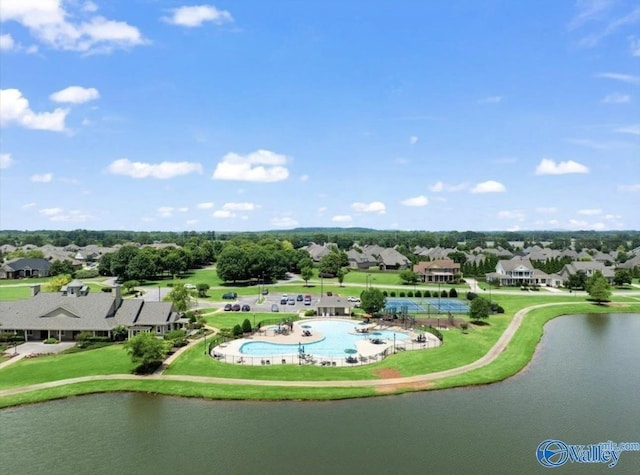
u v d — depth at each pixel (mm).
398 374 62156
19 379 59406
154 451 42094
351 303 111000
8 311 81438
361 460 40531
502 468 39562
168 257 168125
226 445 43188
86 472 38781
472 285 151375
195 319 91062
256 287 144500
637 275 171875
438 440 44344
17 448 42906
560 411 51344
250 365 64500
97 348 73562
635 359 72125
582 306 116562
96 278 172125
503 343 78812
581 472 39062
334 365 65000
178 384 57719
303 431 46094
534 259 195875
